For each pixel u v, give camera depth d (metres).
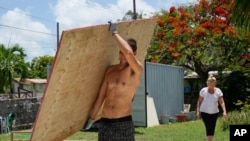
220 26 19.69
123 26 4.79
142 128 14.14
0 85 25.73
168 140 11.12
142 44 5.80
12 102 15.17
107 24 4.46
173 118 17.33
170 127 14.42
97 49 4.53
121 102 4.78
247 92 21.06
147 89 15.90
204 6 20.73
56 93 4.27
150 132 12.98
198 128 13.87
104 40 4.57
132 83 4.75
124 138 4.79
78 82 4.57
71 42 3.98
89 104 5.22
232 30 19.16
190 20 21.03
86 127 5.54
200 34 20.11
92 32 4.22
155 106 16.75
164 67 17.81
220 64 21.83
